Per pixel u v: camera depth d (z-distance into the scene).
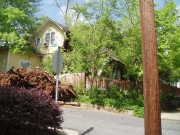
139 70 13.82
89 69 15.05
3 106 5.06
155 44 3.78
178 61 14.91
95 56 14.04
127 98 15.06
